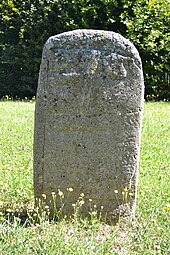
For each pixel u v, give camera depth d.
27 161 6.97
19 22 14.27
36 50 14.21
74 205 4.77
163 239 4.36
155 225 4.62
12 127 9.41
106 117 4.89
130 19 13.95
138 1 14.09
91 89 4.85
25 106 12.41
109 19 13.91
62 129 4.89
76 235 4.34
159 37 14.11
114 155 4.95
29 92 14.68
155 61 14.14
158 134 8.98
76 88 4.84
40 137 4.93
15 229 4.41
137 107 4.92
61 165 4.94
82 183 4.97
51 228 4.47
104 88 4.86
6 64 14.55
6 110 11.52
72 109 4.87
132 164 4.98
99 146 4.93
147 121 10.09
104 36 4.84
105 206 5.02
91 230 4.53
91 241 4.19
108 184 4.98
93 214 4.84
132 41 13.84
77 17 14.09
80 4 13.98
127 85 4.88
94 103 4.87
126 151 4.96
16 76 14.62
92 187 4.98
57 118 4.88
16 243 4.11
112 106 4.88
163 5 14.30
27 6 14.30
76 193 4.98
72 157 4.93
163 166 7.00
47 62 4.84
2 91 14.72
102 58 4.84
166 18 14.31
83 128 4.89
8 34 14.42
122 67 4.85
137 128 4.95
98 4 14.05
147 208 5.21
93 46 4.84
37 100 4.89
